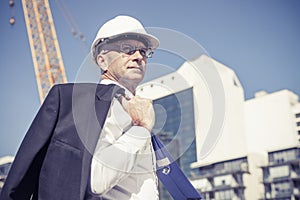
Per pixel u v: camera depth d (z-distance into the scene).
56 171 1.93
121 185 2.06
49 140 2.00
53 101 2.05
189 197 2.52
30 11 26.55
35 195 2.02
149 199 2.08
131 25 1.89
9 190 1.92
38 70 26.94
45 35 27.00
